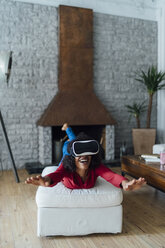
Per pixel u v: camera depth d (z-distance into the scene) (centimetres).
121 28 485
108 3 474
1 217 226
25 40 420
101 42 472
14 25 412
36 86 430
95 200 186
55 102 421
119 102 492
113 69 484
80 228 188
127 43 491
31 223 214
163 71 500
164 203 267
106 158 455
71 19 433
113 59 482
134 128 466
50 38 434
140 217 228
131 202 270
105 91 480
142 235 192
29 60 424
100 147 183
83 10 439
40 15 427
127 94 497
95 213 188
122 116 495
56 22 437
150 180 248
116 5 480
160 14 500
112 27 478
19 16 414
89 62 448
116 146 493
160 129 517
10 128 418
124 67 492
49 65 436
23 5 416
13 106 418
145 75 489
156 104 525
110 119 444
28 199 274
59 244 178
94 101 443
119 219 191
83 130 494
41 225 184
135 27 496
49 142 413
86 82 447
